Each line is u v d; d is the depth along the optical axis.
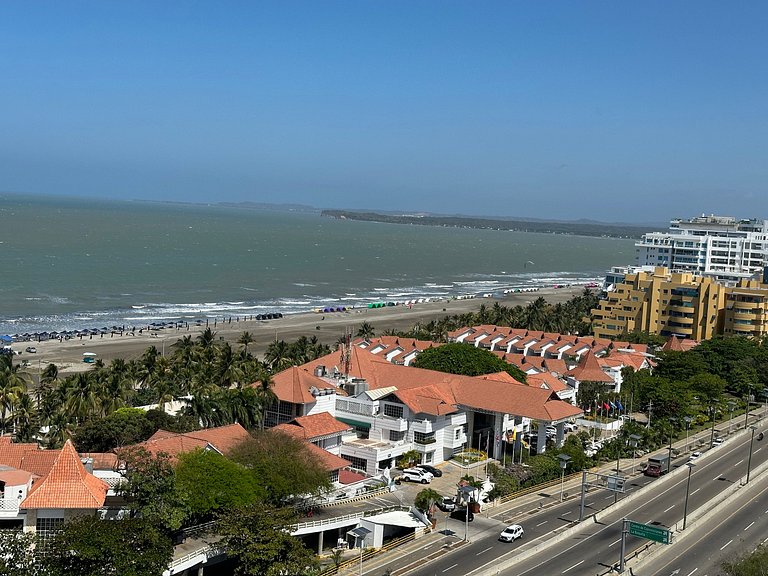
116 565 70.69
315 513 98.31
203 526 86.19
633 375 183.88
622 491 111.69
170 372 152.50
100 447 112.50
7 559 69.62
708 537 103.25
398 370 149.00
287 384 130.62
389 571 87.44
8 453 85.44
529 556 93.19
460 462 131.12
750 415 182.00
